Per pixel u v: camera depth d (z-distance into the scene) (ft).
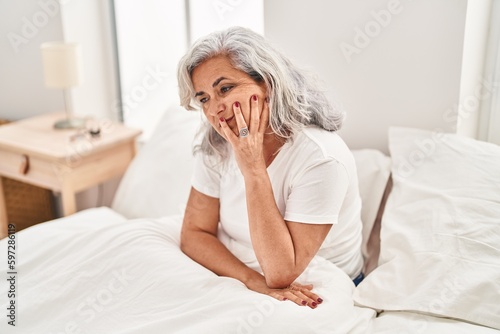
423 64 5.34
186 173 5.94
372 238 5.17
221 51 4.03
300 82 4.27
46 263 4.47
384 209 4.98
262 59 4.00
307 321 3.63
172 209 5.82
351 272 4.64
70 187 6.63
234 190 4.53
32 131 7.30
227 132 4.02
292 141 4.17
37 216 8.48
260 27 6.66
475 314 3.78
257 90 4.01
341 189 4.03
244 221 4.53
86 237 4.64
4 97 8.86
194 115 6.47
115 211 6.30
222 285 4.04
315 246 4.01
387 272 4.26
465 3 4.97
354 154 5.54
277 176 4.23
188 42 7.16
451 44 5.16
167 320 3.69
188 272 4.14
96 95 8.20
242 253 4.56
